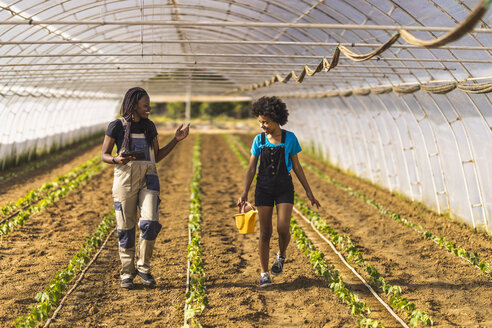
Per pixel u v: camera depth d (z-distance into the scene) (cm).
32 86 1764
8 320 558
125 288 665
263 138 648
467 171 1068
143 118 630
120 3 1076
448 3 723
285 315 593
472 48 730
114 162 596
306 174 1964
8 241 886
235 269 760
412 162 1356
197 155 2330
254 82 2386
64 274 667
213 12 1188
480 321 584
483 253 877
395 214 1142
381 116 1528
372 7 851
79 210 1170
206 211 1205
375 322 533
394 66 1084
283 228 637
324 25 632
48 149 2423
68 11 1021
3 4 881
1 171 1773
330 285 662
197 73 1891
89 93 2772
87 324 559
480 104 936
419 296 665
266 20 1177
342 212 1239
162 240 922
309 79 1644
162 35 1483
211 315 586
